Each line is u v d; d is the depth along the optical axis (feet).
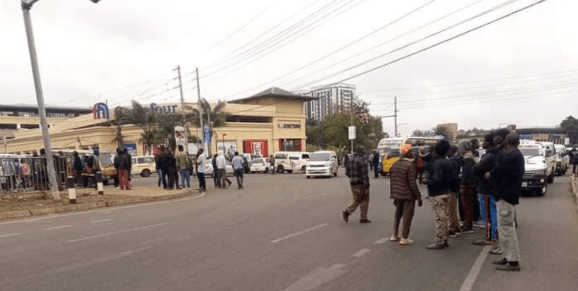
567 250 23.59
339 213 39.04
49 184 56.24
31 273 20.38
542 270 19.92
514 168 19.54
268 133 210.18
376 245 25.49
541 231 29.07
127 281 18.83
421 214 37.19
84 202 48.47
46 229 33.27
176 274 19.80
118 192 59.98
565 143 189.88
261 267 20.88
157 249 25.08
